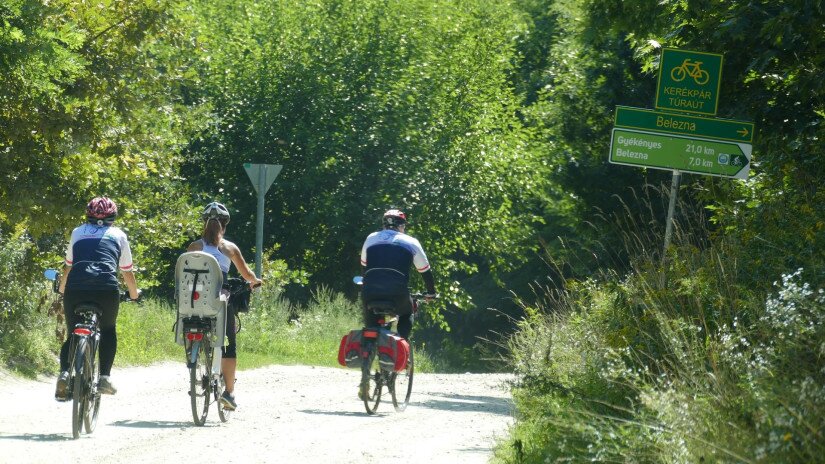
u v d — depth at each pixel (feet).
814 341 56.95
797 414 48.73
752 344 64.28
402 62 316.19
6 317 135.23
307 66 308.81
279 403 115.03
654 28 120.67
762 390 53.62
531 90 410.31
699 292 73.87
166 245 217.77
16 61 105.91
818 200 86.53
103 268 84.48
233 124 309.01
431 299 113.29
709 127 97.60
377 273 109.29
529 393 81.10
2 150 138.41
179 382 134.00
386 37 315.78
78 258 84.74
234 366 95.91
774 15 104.06
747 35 105.40
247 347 206.08
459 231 320.91
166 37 148.56
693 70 97.81
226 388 95.91
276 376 155.02
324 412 107.76
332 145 300.40
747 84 117.80
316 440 85.35
